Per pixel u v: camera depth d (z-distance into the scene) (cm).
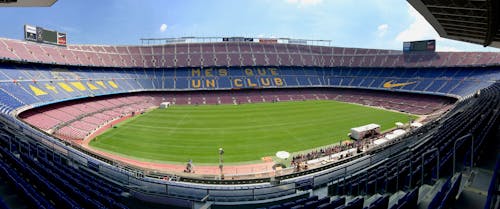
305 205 1234
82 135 4703
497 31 1978
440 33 2219
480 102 3353
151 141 4428
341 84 9762
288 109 7212
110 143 4331
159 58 9662
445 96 7406
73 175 1795
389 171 1486
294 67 10406
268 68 10150
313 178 1853
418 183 1298
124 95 7894
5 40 6444
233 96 8725
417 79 8562
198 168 3428
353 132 4584
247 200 1628
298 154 3875
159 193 1666
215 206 1516
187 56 9919
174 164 3550
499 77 6906
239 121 5806
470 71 7856
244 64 10031
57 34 7738
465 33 2086
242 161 3647
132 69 9000
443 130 2214
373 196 1327
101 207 1226
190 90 8744
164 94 8525
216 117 6209
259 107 7519
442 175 1276
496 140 1645
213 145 4250
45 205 1206
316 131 5016
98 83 7512
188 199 1547
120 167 2308
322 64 10638
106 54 8875
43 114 5216
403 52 9794
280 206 1294
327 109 7219
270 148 4122
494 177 896
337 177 1944
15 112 4534
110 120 5806
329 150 3862
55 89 6172
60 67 7256
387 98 8275
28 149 2061
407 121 5831
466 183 1069
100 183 1756
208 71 9556
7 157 1877
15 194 1363
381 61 10000
